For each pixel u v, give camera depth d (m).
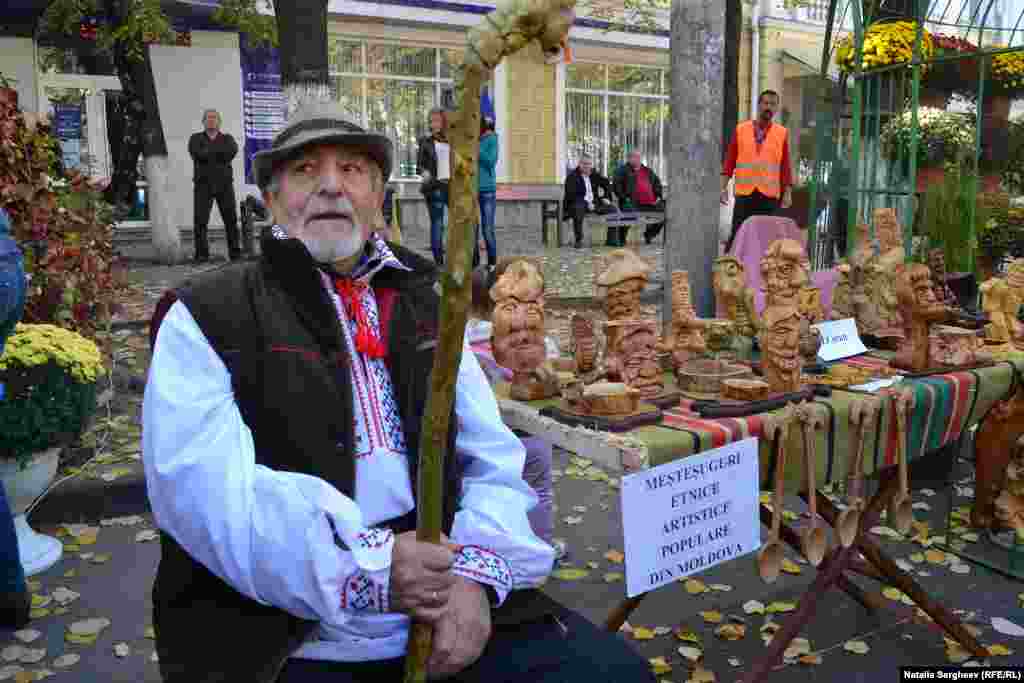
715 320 2.74
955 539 3.56
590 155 17.78
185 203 13.80
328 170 1.66
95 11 11.31
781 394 2.28
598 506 4.03
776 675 2.63
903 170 4.68
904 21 4.49
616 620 2.56
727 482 2.06
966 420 2.65
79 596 3.17
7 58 12.61
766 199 7.58
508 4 1.20
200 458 1.45
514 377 2.39
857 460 2.33
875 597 2.98
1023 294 3.13
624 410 2.12
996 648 2.75
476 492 1.76
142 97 10.20
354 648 1.57
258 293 1.59
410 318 1.74
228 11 11.03
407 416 1.67
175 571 1.54
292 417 1.54
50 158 4.50
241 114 13.91
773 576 2.23
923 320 2.64
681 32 4.04
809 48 19.06
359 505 1.62
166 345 1.52
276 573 1.43
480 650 1.59
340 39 14.80
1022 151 5.00
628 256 2.35
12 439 3.17
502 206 16.25
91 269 4.74
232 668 1.47
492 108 10.27
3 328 2.74
